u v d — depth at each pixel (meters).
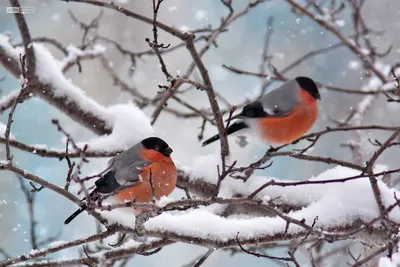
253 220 8.23
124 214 7.95
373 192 8.48
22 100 7.48
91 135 19.53
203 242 7.94
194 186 9.74
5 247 17.42
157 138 9.39
